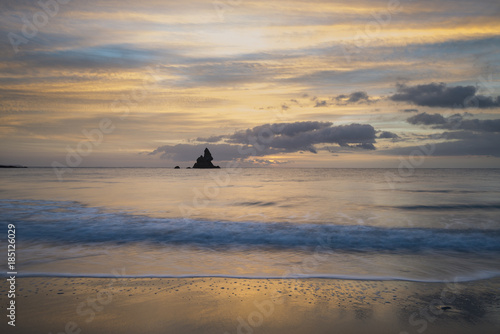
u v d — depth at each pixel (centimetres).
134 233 960
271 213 1340
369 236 912
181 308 423
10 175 5300
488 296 470
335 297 465
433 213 1330
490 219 1189
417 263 659
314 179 4191
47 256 710
